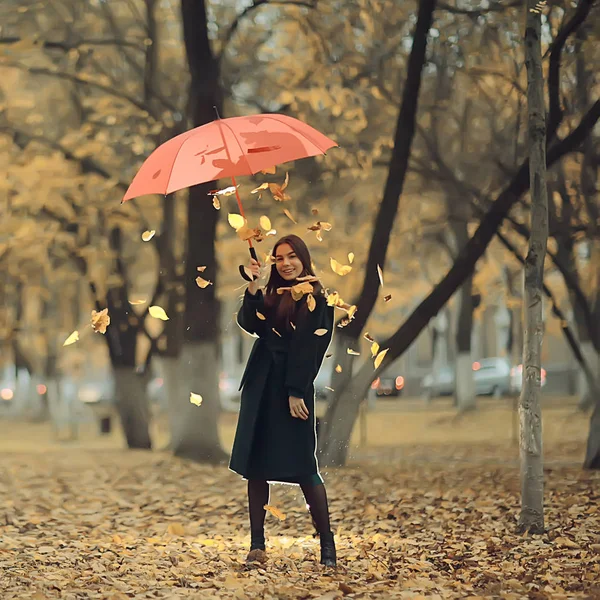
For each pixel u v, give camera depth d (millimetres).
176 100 19875
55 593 5562
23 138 19234
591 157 15039
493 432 25750
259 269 6223
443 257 29000
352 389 14375
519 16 13633
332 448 14344
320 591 5461
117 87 19797
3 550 7520
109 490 12281
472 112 18500
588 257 18078
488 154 17594
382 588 5609
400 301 29125
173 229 19250
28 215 20062
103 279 20141
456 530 8375
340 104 16344
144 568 6418
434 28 15758
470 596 5418
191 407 15883
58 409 29297
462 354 30875
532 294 8195
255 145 6250
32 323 31797
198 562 6699
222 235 21031
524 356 8172
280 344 6242
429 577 6094
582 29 12531
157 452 16859
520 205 18078
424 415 33719
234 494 11797
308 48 17641
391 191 14383
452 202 20078
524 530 8023
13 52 17281
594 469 13547
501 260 23047
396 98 17938
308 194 19125
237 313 6359
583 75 14477
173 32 20109
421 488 11852
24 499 11336
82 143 18844
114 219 19844
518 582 5785
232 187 6324
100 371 60469
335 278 21672
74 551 7500
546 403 36844
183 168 6230
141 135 18562
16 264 22250
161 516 10273
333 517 9742
